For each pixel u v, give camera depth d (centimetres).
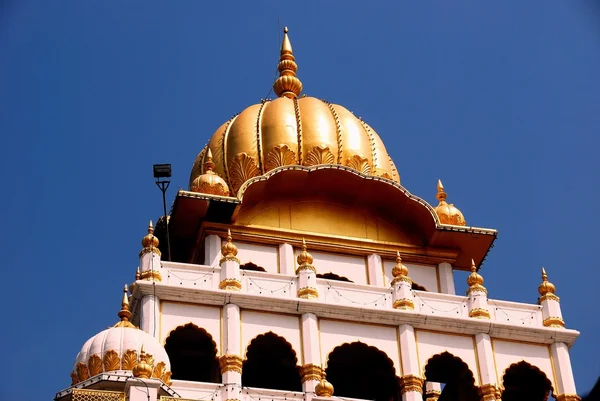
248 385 4906
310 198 5388
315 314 4794
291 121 5572
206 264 5125
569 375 4903
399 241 5406
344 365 4903
